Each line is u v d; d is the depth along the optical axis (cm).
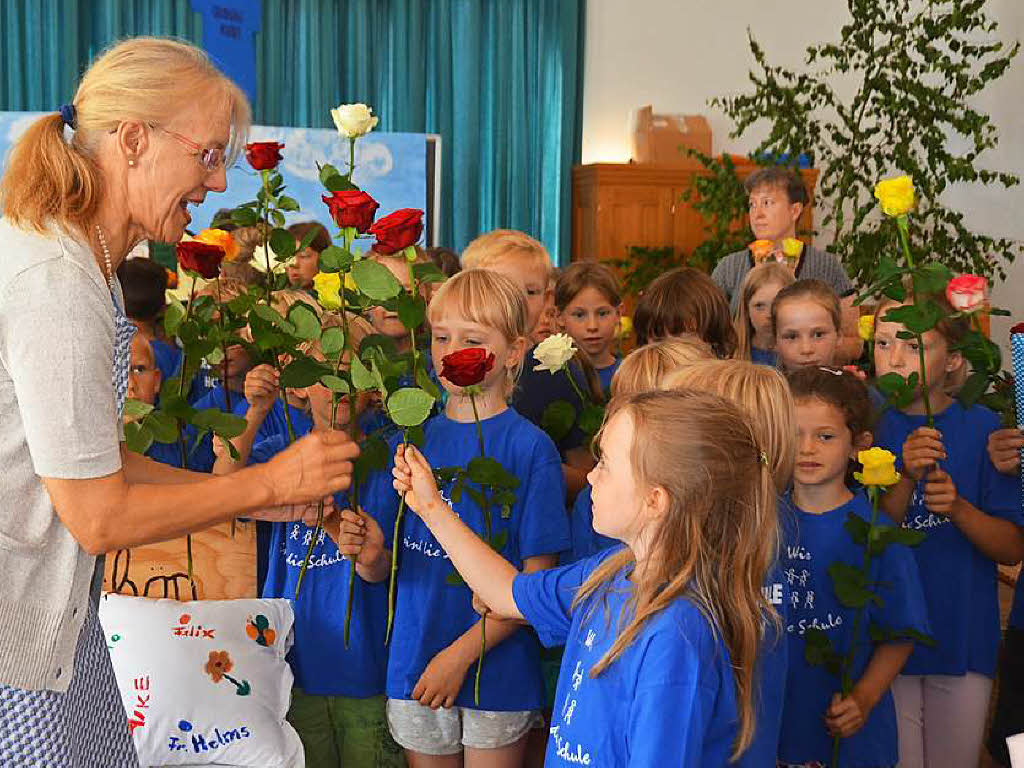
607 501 139
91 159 141
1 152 501
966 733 233
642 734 127
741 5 719
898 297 208
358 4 657
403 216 173
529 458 204
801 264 413
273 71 645
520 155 699
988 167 627
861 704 198
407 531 209
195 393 265
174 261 368
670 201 659
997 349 231
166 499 140
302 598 214
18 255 132
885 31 556
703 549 133
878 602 192
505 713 203
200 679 194
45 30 607
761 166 569
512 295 209
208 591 212
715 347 272
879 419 228
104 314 135
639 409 138
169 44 145
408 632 205
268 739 195
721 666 130
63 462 131
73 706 149
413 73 672
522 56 693
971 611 232
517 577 165
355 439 189
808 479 204
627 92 713
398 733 207
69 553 140
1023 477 213
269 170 208
